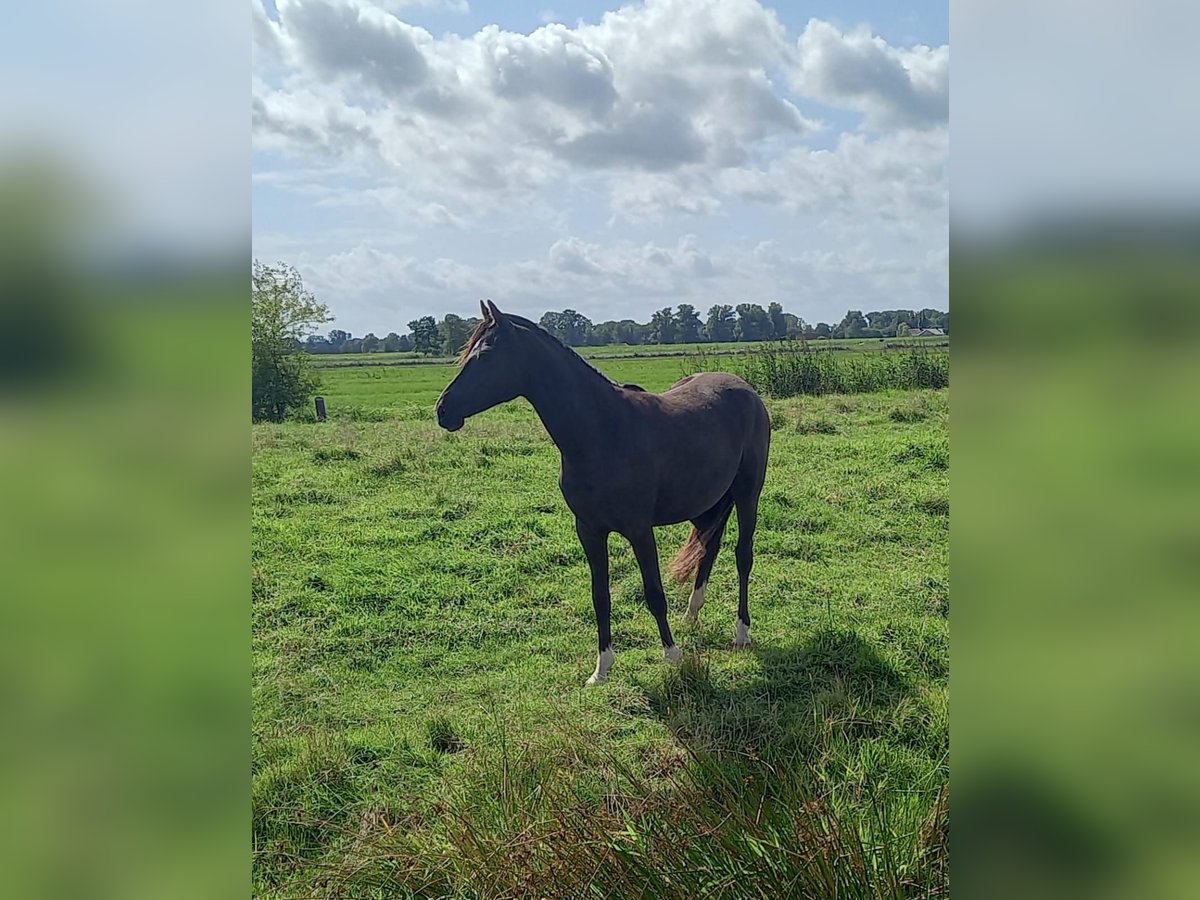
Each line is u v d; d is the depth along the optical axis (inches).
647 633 223.3
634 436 194.2
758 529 297.4
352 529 312.0
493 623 233.8
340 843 136.2
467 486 370.0
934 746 150.6
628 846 103.5
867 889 89.9
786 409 522.9
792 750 150.3
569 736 150.4
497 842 115.6
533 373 187.8
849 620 219.3
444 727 174.1
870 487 332.2
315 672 207.2
